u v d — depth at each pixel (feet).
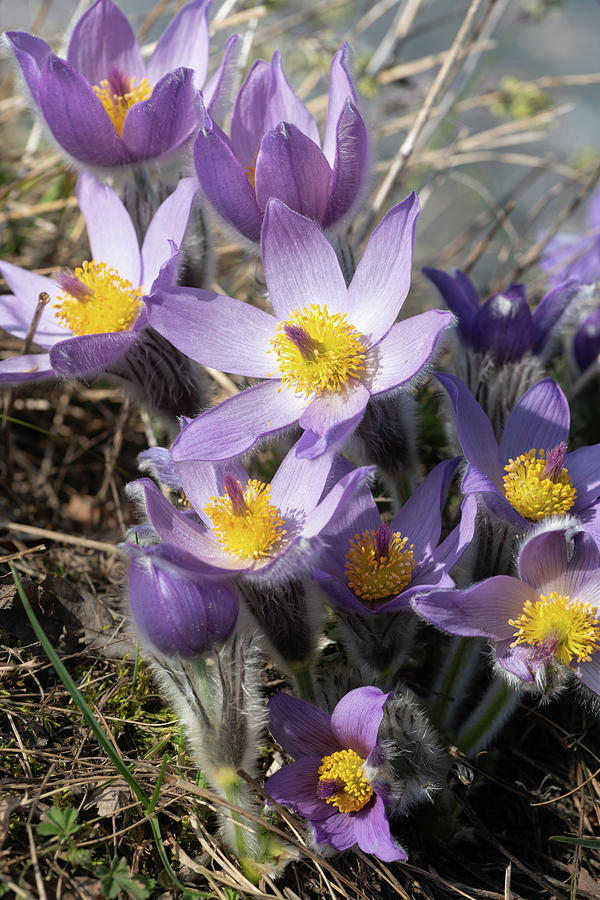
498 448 1.39
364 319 1.36
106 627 1.48
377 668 1.34
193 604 1.23
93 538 1.65
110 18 1.51
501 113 2.12
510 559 1.35
